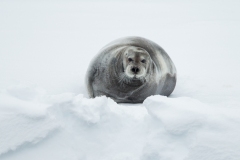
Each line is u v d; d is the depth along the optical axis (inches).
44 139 407.8
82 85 899.4
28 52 1441.9
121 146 447.8
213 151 352.8
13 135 397.1
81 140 438.3
